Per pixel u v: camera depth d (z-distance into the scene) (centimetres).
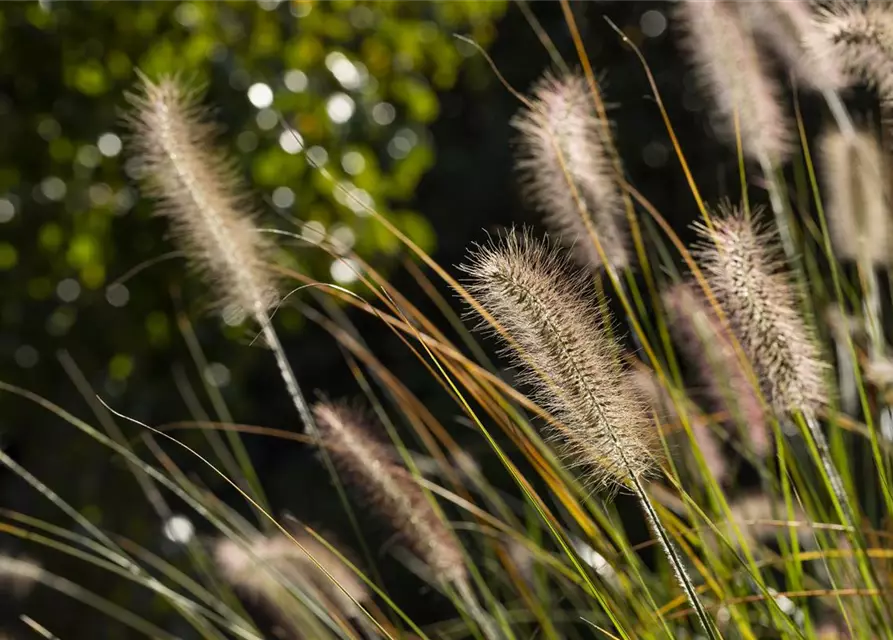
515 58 688
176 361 480
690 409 208
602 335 139
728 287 158
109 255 471
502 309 135
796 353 158
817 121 400
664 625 160
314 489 632
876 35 180
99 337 479
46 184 475
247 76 458
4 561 240
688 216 592
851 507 183
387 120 502
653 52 648
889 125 190
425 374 640
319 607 196
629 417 136
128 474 466
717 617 193
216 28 463
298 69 463
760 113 203
